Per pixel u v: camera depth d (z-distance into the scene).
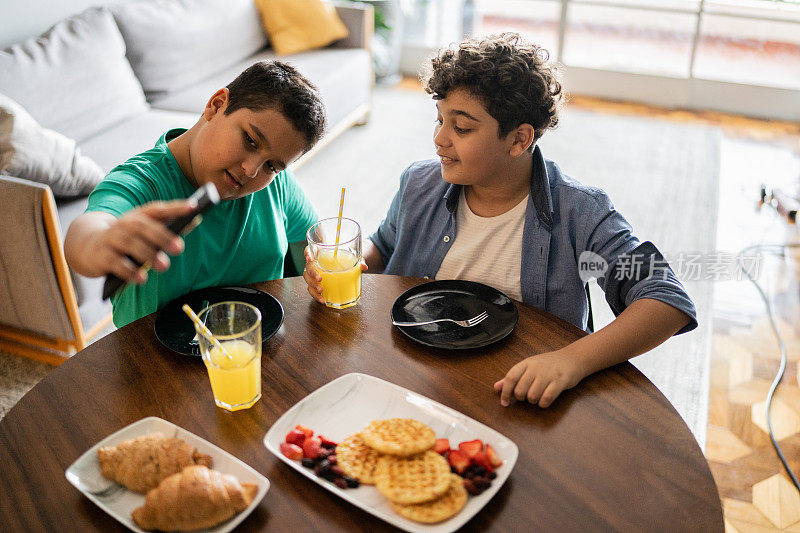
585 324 1.46
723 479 1.81
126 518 0.85
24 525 0.85
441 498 0.86
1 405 1.98
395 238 1.57
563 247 1.35
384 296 1.31
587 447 0.97
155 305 1.33
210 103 1.26
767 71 4.14
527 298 1.39
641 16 4.21
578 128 4.02
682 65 4.27
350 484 0.89
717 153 3.73
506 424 1.01
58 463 0.93
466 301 1.29
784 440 1.95
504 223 1.38
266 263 1.49
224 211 1.35
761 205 3.21
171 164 1.29
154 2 3.21
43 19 3.00
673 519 0.87
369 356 1.14
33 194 1.85
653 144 3.83
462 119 1.21
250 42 3.64
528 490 0.91
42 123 2.58
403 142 3.79
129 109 2.94
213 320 1.05
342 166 3.52
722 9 4.04
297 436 0.94
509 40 1.28
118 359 1.12
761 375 2.21
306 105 1.20
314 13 3.69
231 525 0.84
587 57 4.44
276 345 1.16
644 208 3.17
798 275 2.72
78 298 2.08
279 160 1.24
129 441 0.91
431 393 1.07
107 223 1.04
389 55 4.51
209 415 1.02
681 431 1.00
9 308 2.10
